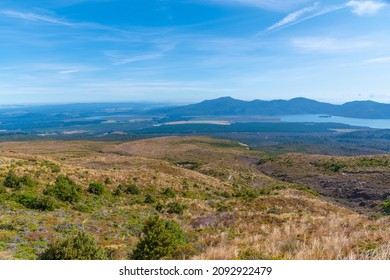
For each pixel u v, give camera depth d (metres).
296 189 64.50
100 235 20.06
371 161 87.88
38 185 31.44
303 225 16.86
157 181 47.19
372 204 58.03
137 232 21.89
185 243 15.35
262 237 14.36
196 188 50.50
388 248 8.44
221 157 140.25
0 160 40.00
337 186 75.12
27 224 19.00
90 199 31.62
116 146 182.75
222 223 23.52
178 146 175.38
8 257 13.12
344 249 8.94
